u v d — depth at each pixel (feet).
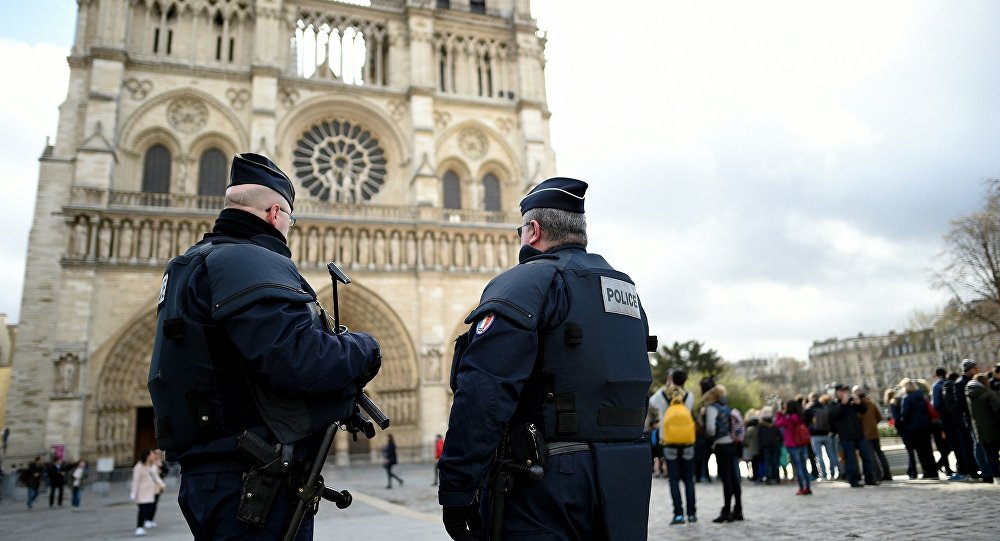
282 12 185.16
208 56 176.45
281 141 177.78
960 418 61.67
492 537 13.29
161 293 14.30
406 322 171.53
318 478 13.28
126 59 164.76
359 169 188.55
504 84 209.36
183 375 12.80
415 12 197.77
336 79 192.44
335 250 169.89
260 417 12.98
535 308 13.78
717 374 255.91
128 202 157.48
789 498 57.82
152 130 166.40
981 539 30.99
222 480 12.59
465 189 195.93
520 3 216.54
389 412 169.37
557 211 16.52
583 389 13.92
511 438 13.83
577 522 13.41
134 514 83.61
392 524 54.39
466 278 180.96
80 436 139.54
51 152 160.97
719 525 43.39
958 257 177.68
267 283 12.83
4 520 80.02
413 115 188.96
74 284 145.69
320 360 12.62
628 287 16.14
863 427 65.41
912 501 47.37
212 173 170.91
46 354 149.38
